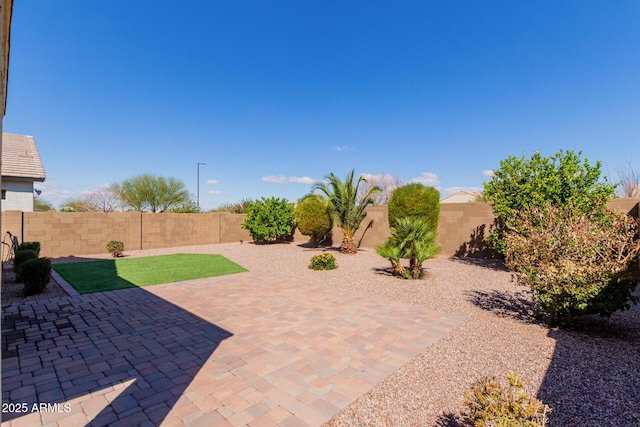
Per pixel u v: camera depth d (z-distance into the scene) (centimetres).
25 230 1150
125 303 620
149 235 1480
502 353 420
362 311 580
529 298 665
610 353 419
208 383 345
